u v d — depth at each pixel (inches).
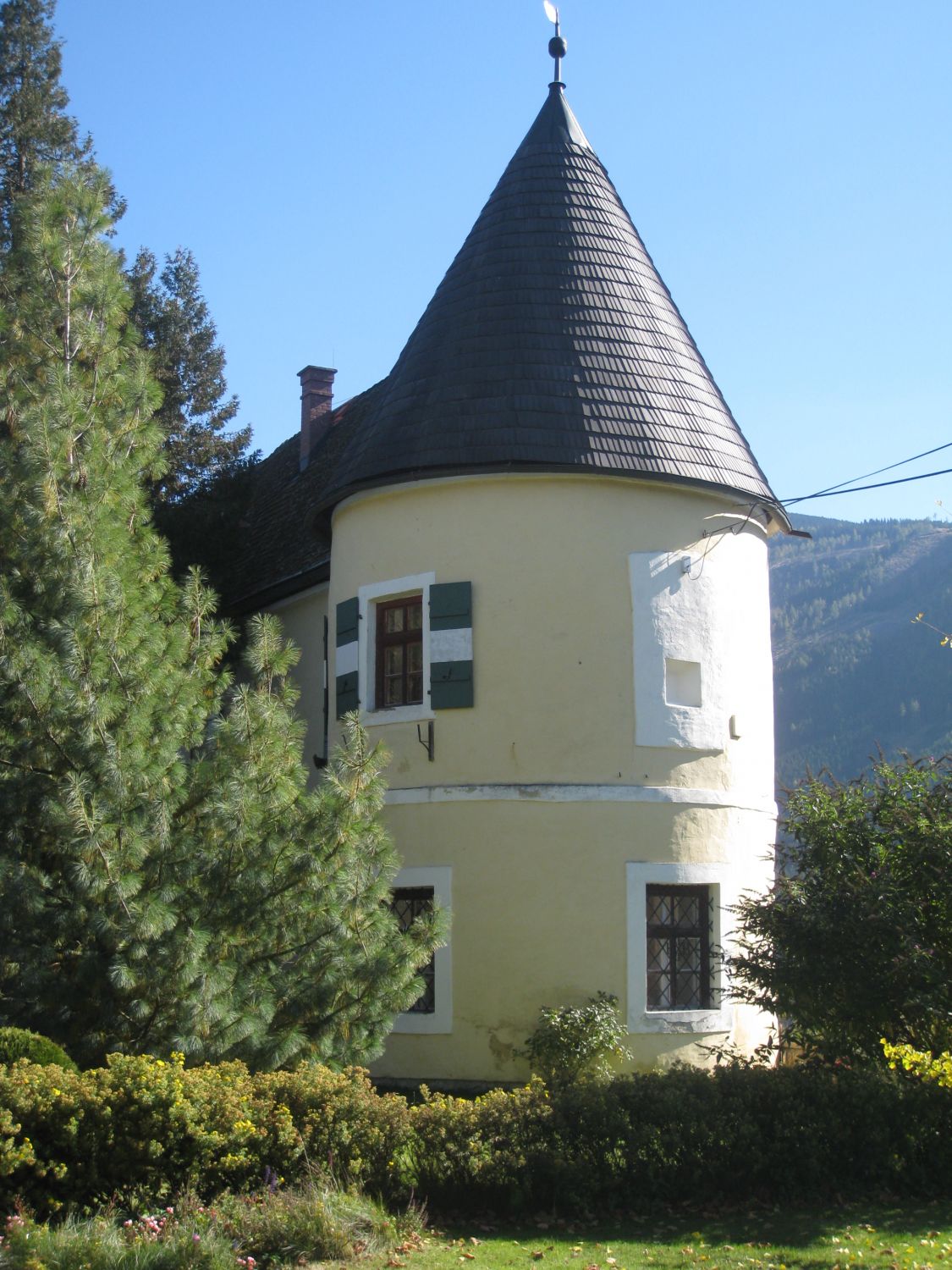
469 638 629.6
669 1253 350.3
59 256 551.2
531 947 601.6
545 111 756.0
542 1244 357.7
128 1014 434.0
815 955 481.7
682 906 632.4
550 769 615.5
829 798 528.4
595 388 653.3
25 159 1034.7
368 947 469.7
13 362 540.4
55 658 453.4
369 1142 382.3
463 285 700.7
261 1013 439.8
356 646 669.9
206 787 470.0
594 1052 569.6
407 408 672.4
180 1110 366.3
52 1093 367.6
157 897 435.8
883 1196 415.5
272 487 1063.0
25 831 457.4
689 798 629.9
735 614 668.7
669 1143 402.3
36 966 434.3
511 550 633.0
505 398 647.1
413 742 636.7
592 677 622.2
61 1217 353.1
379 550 666.2
